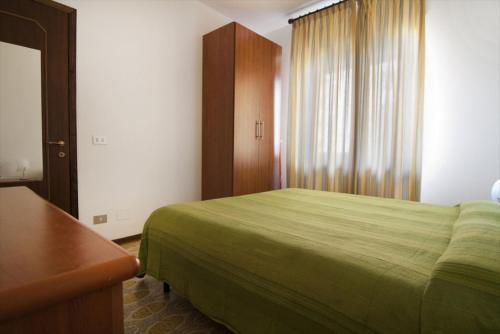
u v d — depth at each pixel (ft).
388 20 8.56
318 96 10.28
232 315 3.56
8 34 6.43
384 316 2.32
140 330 4.34
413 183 8.17
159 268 4.92
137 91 8.80
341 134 9.76
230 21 11.55
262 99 10.73
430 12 8.14
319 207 5.44
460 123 7.75
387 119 8.61
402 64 8.31
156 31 9.19
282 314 3.00
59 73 7.22
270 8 10.68
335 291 2.64
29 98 6.79
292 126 11.09
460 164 7.78
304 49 10.69
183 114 10.14
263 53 10.68
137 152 8.91
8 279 0.97
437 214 4.85
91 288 1.07
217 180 10.25
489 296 2.06
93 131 7.90
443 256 2.60
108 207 8.32
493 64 7.24
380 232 3.81
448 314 2.08
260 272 3.27
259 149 10.72
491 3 7.20
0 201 2.52
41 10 6.87
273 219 4.49
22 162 6.73
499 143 7.22
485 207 4.22
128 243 8.57
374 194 8.97
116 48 8.25
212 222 4.33
